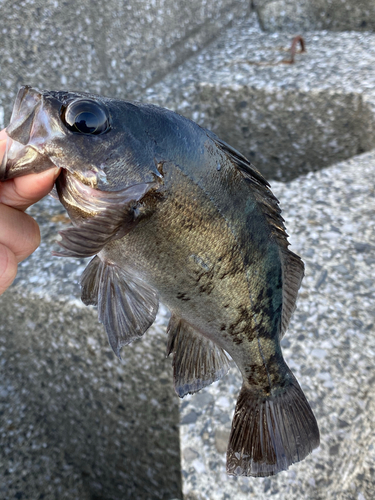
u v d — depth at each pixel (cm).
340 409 29
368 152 50
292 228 40
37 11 43
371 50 63
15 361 39
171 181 16
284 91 56
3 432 38
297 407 21
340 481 27
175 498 40
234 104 59
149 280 18
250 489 27
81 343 36
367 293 35
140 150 16
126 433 38
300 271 21
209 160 17
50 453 41
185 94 58
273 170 63
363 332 33
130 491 42
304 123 57
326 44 66
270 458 21
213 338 20
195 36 65
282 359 21
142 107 17
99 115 16
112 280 18
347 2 71
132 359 34
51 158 16
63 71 46
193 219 17
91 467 42
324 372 31
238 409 21
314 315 34
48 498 39
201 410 30
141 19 54
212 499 27
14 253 20
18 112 16
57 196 19
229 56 65
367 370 31
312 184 46
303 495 27
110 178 16
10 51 42
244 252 18
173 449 37
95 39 49
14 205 19
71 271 37
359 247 38
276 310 20
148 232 17
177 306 19
